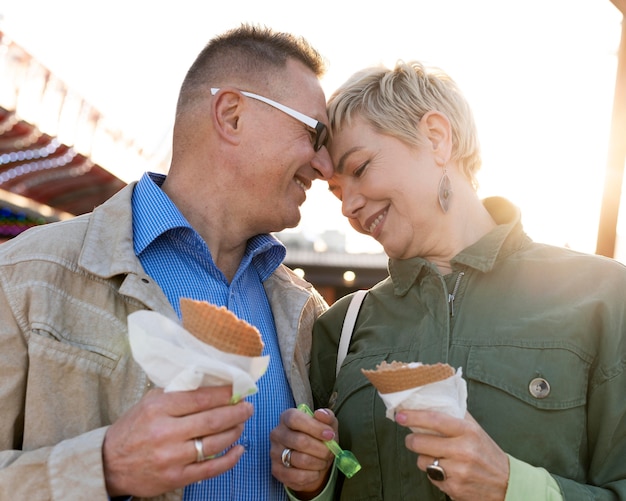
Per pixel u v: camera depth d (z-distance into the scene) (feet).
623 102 9.46
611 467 5.99
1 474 5.29
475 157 7.26
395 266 7.16
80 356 5.71
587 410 6.18
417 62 7.19
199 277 6.71
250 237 7.39
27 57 15.43
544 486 5.47
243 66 7.04
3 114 15.52
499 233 6.77
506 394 6.13
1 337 5.63
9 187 22.22
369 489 6.57
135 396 5.82
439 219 6.95
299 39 7.55
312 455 6.08
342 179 7.24
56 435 5.60
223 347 4.93
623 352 6.11
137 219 6.65
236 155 6.92
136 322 5.01
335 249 57.00
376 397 6.69
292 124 6.99
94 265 5.96
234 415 5.06
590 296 6.36
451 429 5.18
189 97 7.15
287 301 7.43
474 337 6.44
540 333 6.24
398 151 6.90
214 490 6.12
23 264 5.82
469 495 5.35
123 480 5.21
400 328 7.01
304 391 7.08
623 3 9.31
